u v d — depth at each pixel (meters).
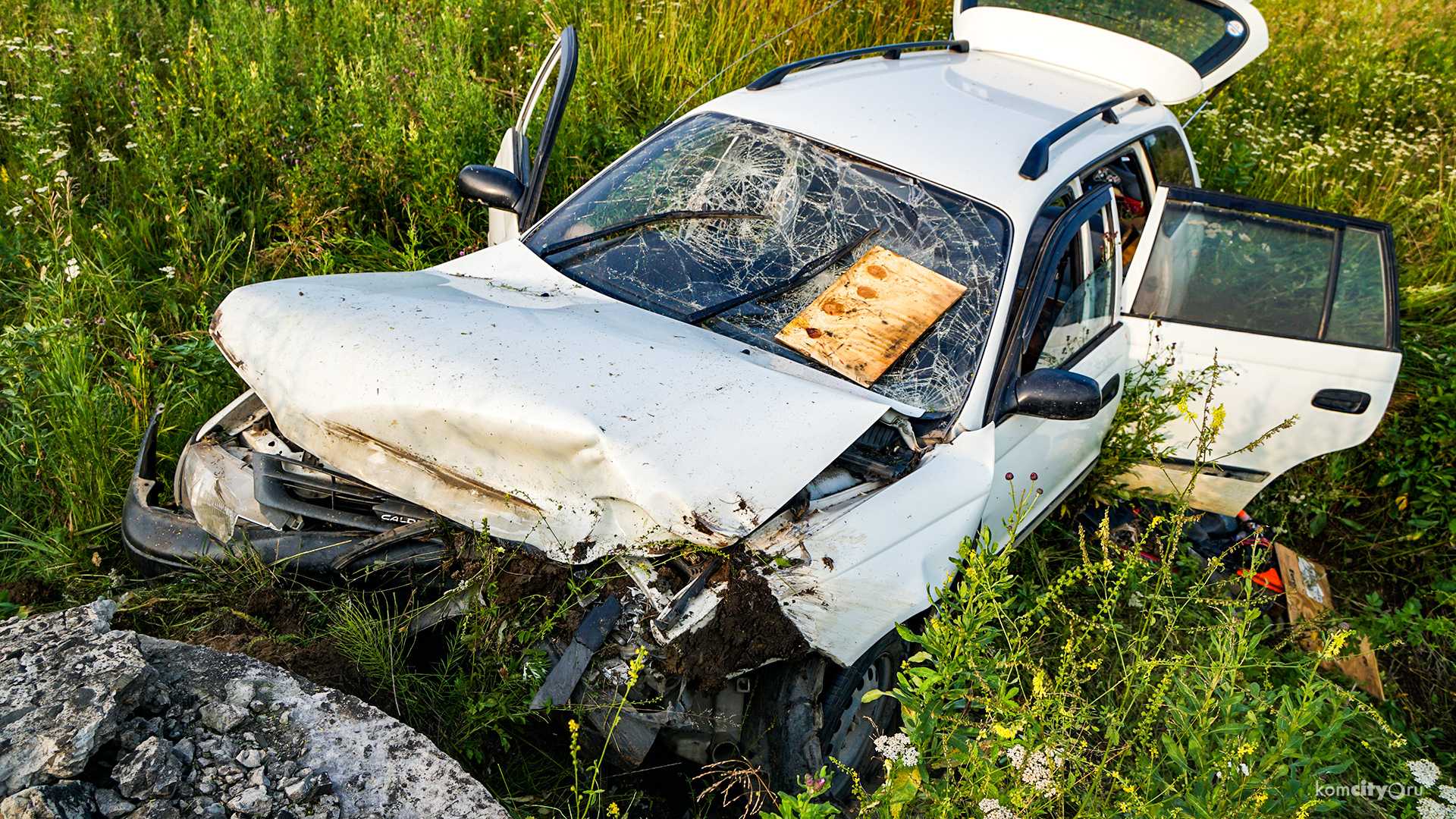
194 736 2.11
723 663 2.32
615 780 2.66
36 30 6.23
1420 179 7.22
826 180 3.46
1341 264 3.94
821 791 1.99
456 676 2.60
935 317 3.14
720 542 2.28
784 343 3.08
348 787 2.11
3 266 4.50
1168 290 3.93
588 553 2.39
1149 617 3.05
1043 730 2.42
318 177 5.07
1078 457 3.68
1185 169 4.64
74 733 1.92
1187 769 2.32
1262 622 3.89
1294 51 9.37
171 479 3.51
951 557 2.74
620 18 7.06
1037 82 4.25
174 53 6.20
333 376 2.57
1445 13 10.16
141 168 5.05
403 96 5.71
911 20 7.62
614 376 2.58
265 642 2.55
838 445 2.58
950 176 3.39
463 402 2.42
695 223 3.45
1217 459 3.73
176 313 4.32
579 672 2.32
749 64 6.94
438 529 2.59
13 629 2.24
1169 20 4.52
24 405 3.40
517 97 6.14
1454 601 4.13
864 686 2.77
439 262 5.13
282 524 2.70
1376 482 4.95
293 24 6.39
